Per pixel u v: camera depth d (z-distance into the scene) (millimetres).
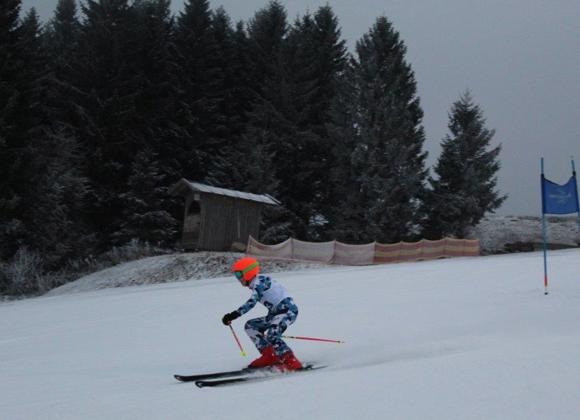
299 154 43969
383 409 4043
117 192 35625
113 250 32344
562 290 10859
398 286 13953
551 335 6883
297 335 8602
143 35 39656
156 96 39656
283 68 45000
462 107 42594
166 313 12820
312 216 45312
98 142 35469
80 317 13562
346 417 3934
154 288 19766
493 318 8633
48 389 6141
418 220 40312
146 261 26547
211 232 28984
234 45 49125
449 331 7883
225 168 40375
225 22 49500
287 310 6477
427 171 42406
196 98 42594
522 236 43094
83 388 6066
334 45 51531
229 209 29969
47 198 28547
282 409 4250
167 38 43406
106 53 37594
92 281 25688
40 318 14109
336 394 4531
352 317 9891
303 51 47688
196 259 25234
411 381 4750
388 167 39125
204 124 41875
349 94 42156
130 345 9250
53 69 41594
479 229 45125
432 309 10031
